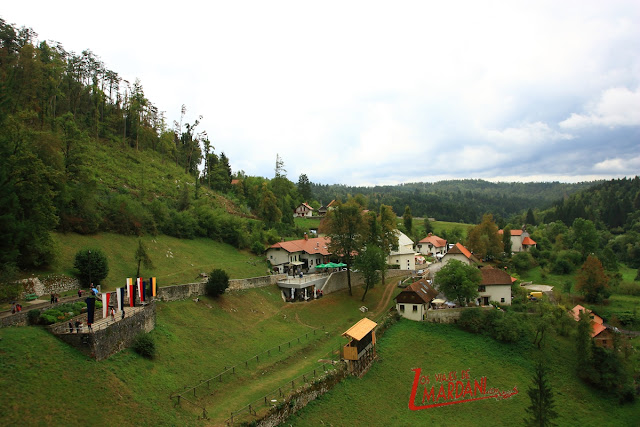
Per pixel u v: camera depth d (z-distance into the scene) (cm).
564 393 5544
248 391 3806
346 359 4803
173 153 14088
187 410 3216
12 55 7950
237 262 7994
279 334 5478
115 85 12462
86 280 4762
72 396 2755
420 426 4338
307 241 9638
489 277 7875
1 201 3731
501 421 4775
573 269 11000
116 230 6806
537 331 6353
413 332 6500
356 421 4003
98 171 8969
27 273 4334
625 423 5112
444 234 17125
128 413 2870
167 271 6234
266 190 13550
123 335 3578
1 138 4072
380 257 7700
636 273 11744
